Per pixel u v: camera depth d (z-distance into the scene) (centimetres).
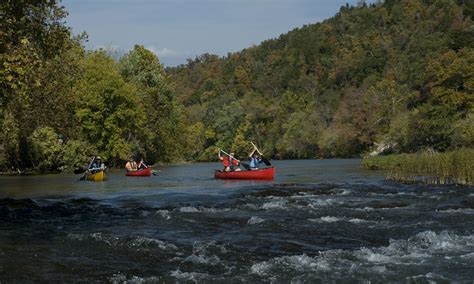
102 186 2925
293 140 9581
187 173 4456
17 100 3158
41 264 977
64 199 2150
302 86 12825
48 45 1795
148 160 6762
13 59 1294
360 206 1712
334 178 3244
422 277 877
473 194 2025
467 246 1094
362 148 8656
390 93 8550
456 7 12312
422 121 6269
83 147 4925
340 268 939
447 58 7400
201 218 1488
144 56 6912
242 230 1296
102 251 1078
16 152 4328
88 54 5922
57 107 3797
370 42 12938
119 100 5553
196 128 10244
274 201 1856
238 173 3288
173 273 916
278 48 16675
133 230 1312
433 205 1719
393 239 1166
